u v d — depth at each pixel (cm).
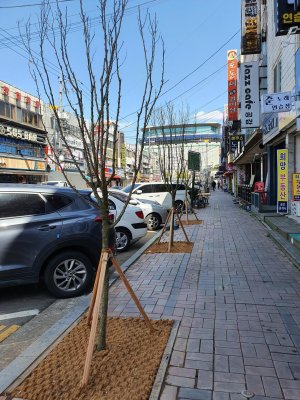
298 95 960
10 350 398
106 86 332
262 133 1812
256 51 1647
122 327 412
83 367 323
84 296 566
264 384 304
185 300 512
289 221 1180
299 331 407
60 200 582
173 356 351
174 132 1143
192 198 2030
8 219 535
